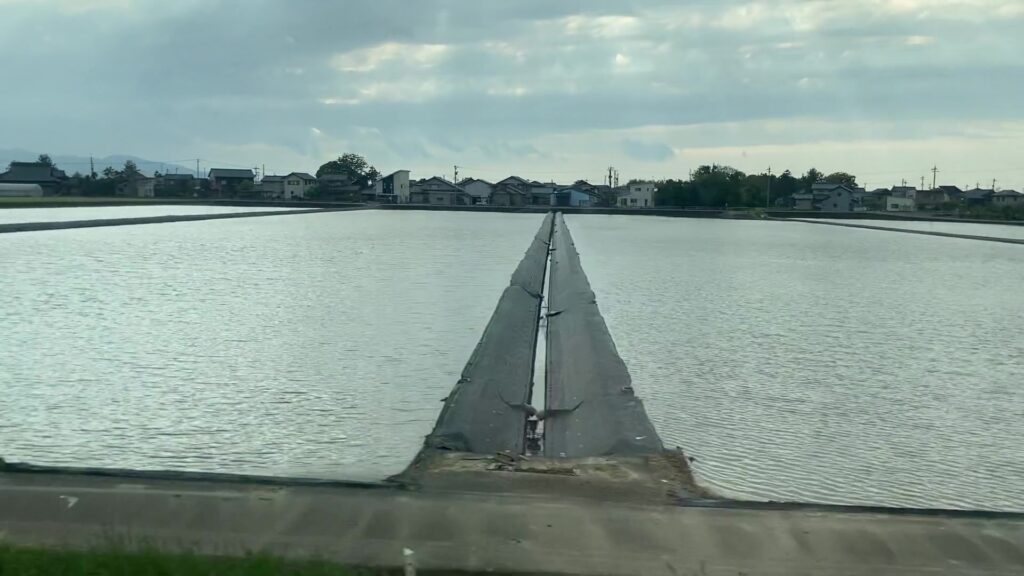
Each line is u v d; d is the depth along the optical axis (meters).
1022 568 4.64
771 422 9.49
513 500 5.36
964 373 12.24
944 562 4.68
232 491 5.43
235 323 15.24
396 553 4.61
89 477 5.64
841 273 27.30
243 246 32.22
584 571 4.46
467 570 4.45
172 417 9.23
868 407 10.23
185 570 4.13
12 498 5.26
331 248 32.28
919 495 7.28
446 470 5.93
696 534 4.93
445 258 28.98
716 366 12.44
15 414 9.29
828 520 5.18
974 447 8.69
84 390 10.35
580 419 8.85
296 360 12.20
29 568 4.12
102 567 4.17
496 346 12.25
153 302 17.64
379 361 12.22
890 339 15.02
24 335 13.85
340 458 7.83
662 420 9.52
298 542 4.73
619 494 5.51
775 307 18.95
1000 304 20.06
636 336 14.90
